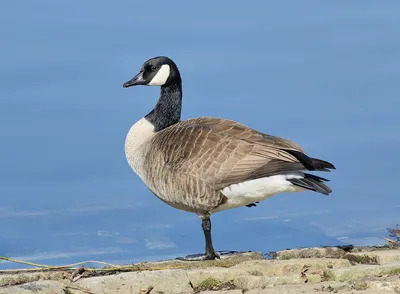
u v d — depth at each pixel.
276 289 11.00
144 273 11.67
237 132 13.34
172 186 13.47
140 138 14.66
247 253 14.05
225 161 13.03
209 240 13.58
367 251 13.63
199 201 13.30
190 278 11.73
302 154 12.88
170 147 13.51
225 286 11.69
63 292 11.05
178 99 15.36
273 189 12.91
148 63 15.34
